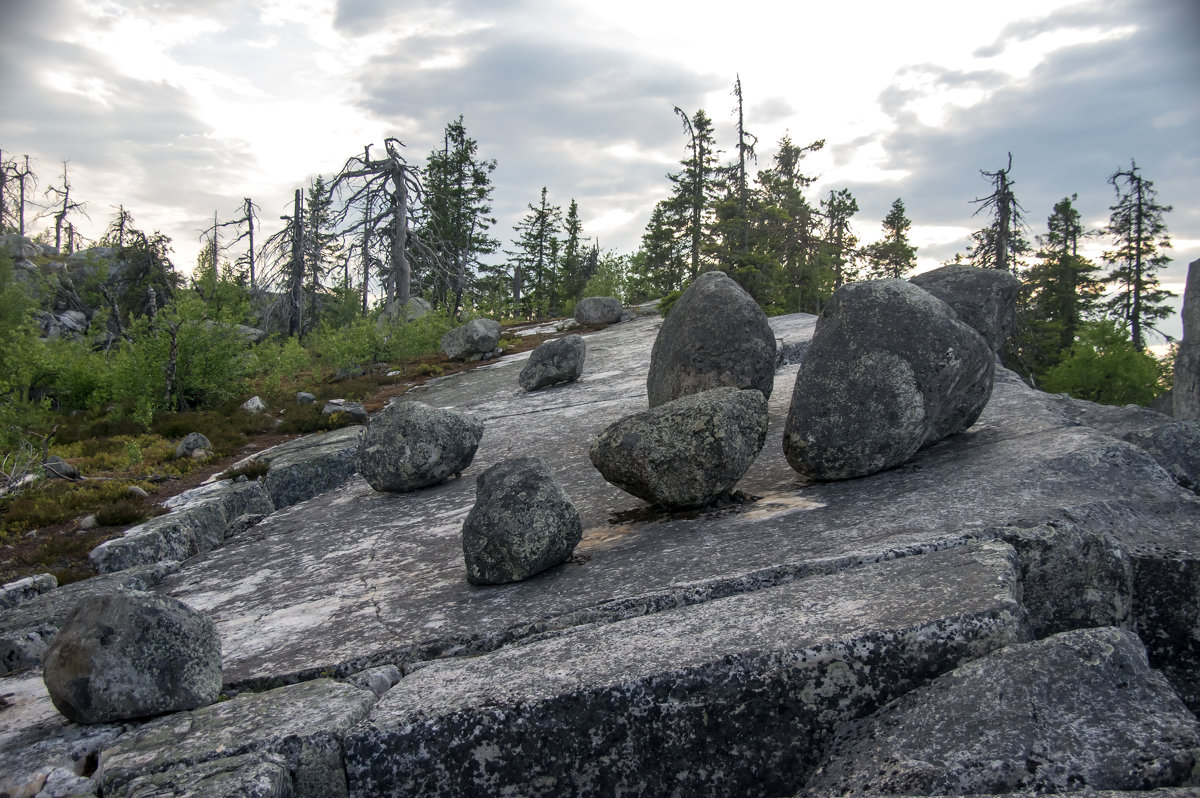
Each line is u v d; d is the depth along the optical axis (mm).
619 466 5852
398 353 25016
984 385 6234
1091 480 5000
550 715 3115
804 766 3072
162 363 18859
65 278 40438
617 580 4664
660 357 8273
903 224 59562
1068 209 46438
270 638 4906
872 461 5781
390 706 3377
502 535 5012
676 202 43562
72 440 16000
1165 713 2623
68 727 3828
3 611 6320
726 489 5906
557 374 14812
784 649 3129
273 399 19453
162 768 3092
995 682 2832
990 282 7426
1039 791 2416
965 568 3660
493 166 51688
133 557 8531
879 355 5762
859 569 3936
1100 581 3961
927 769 2568
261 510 10828
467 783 3141
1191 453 5555
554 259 63312
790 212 44000
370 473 8773
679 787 3105
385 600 5301
